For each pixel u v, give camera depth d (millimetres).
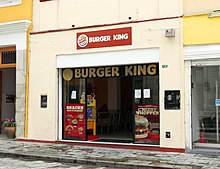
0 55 14891
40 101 13570
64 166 9516
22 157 10906
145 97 11938
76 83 13344
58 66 13344
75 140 13133
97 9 12664
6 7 14562
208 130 10977
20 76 14000
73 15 13133
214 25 10641
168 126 11156
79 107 13234
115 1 12328
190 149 10906
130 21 11938
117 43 12133
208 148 10938
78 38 12906
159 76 11398
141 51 11750
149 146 11539
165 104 11234
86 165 9719
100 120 14914
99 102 14820
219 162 9375
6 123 14516
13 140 14016
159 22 11445
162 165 9031
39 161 10320
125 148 11922
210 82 10930
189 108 10961
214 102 10891
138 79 12094
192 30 10945
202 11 10859
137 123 12055
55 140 13195
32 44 13867
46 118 13391
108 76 12625
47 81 13469
